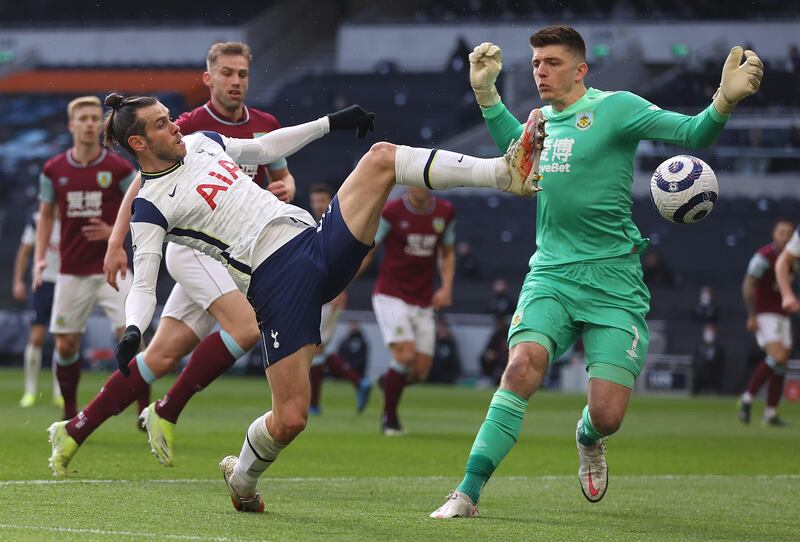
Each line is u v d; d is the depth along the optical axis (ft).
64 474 56.34
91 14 290.97
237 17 278.05
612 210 47.96
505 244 219.20
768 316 121.70
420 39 257.55
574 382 185.98
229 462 44.24
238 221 42.73
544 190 48.65
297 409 41.91
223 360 58.65
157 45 276.41
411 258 97.09
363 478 62.03
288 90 253.85
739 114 217.77
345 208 42.16
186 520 41.42
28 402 115.55
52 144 260.01
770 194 212.43
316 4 288.10
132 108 42.42
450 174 40.93
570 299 47.50
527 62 230.48
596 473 51.62
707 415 136.98
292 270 41.91
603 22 240.32
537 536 40.22
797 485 64.03
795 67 222.89
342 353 184.96
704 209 47.24
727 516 49.29
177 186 42.98
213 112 63.05
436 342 193.06
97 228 81.05
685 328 189.47
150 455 68.39
